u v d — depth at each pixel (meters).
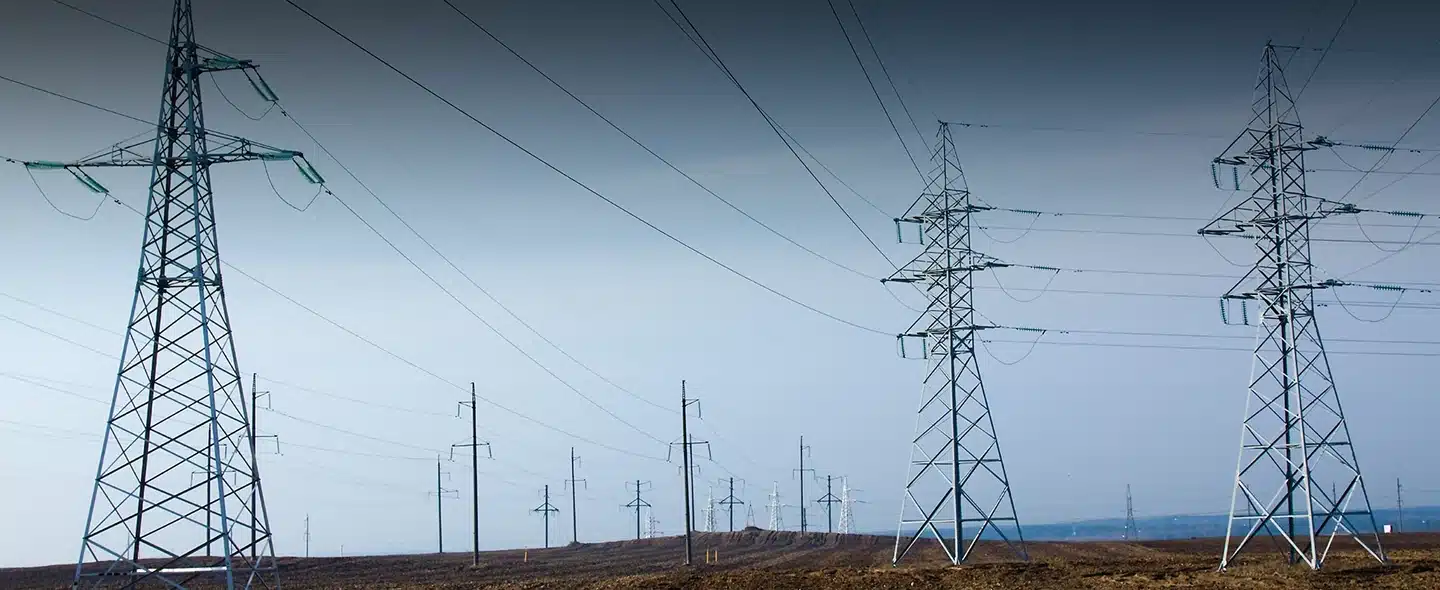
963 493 73.81
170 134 45.97
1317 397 61.72
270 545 46.50
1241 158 64.00
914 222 76.19
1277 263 62.53
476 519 96.62
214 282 45.84
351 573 84.38
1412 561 63.84
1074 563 71.06
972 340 74.88
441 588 65.06
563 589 62.16
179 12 46.53
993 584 58.66
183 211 45.62
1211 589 53.72
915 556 95.12
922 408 75.19
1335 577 57.06
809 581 62.41
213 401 44.50
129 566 43.66
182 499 44.28
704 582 63.38
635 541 152.88
